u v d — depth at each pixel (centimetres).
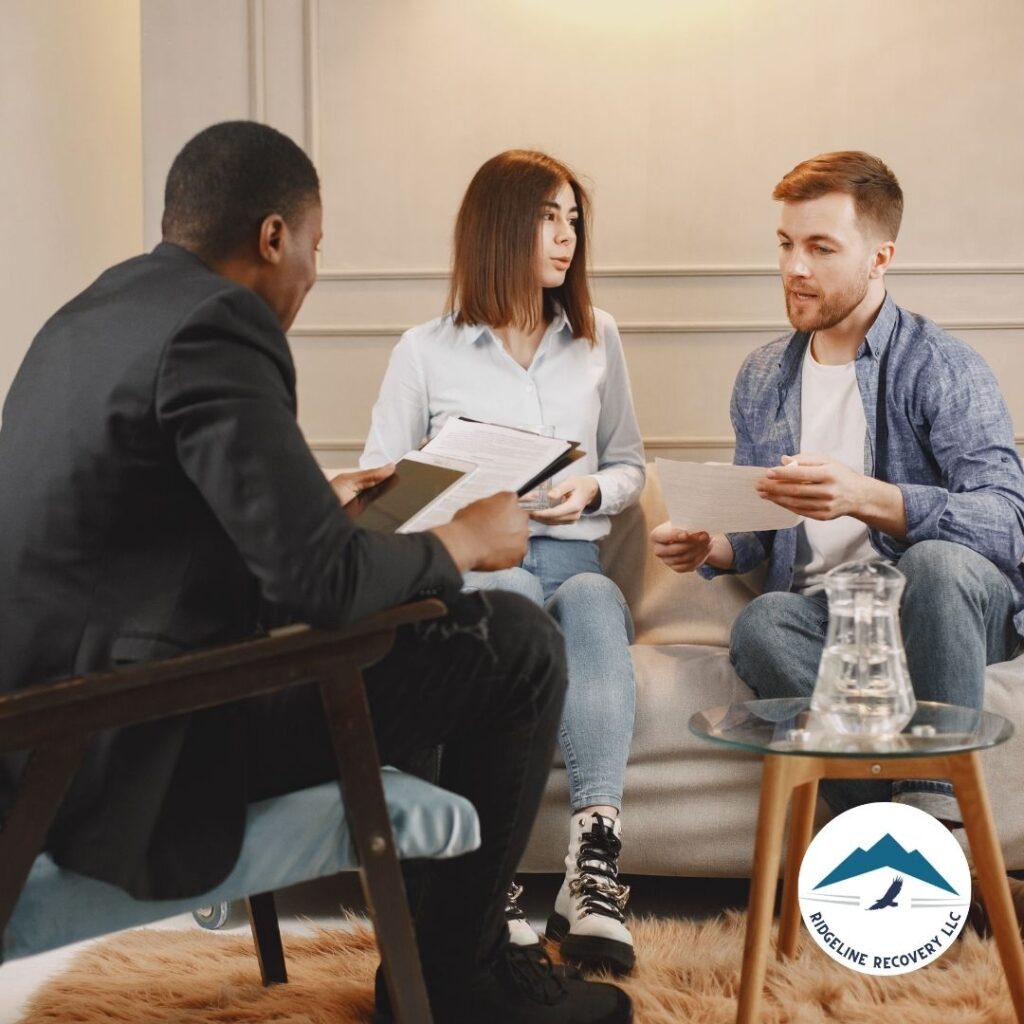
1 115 411
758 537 242
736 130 383
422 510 168
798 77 381
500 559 151
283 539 127
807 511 207
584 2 385
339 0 390
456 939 156
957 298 381
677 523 214
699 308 387
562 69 386
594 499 242
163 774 130
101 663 133
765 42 382
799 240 235
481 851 154
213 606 136
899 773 164
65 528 134
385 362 395
